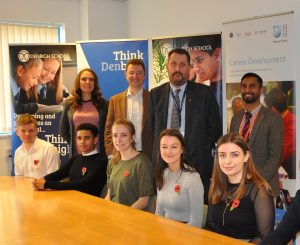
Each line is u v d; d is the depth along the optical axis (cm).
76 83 447
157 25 519
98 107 448
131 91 443
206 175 414
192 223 237
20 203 237
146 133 439
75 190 283
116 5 554
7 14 491
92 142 319
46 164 365
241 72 388
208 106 418
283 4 386
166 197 250
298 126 377
